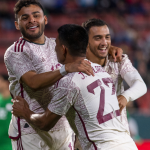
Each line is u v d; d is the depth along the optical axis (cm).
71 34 721
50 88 844
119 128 715
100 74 742
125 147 689
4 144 1259
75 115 723
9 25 3400
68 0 3934
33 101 847
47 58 861
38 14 845
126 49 3231
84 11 3884
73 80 698
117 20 3756
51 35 3478
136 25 3894
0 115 1259
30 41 858
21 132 859
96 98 704
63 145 905
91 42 895
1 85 1355
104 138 686
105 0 3966
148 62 3022
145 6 4144
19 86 848
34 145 865
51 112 709
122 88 969
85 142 711
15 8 855
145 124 2016
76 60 732
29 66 812
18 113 805
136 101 2525
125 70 928
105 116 700
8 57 823
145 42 3594
